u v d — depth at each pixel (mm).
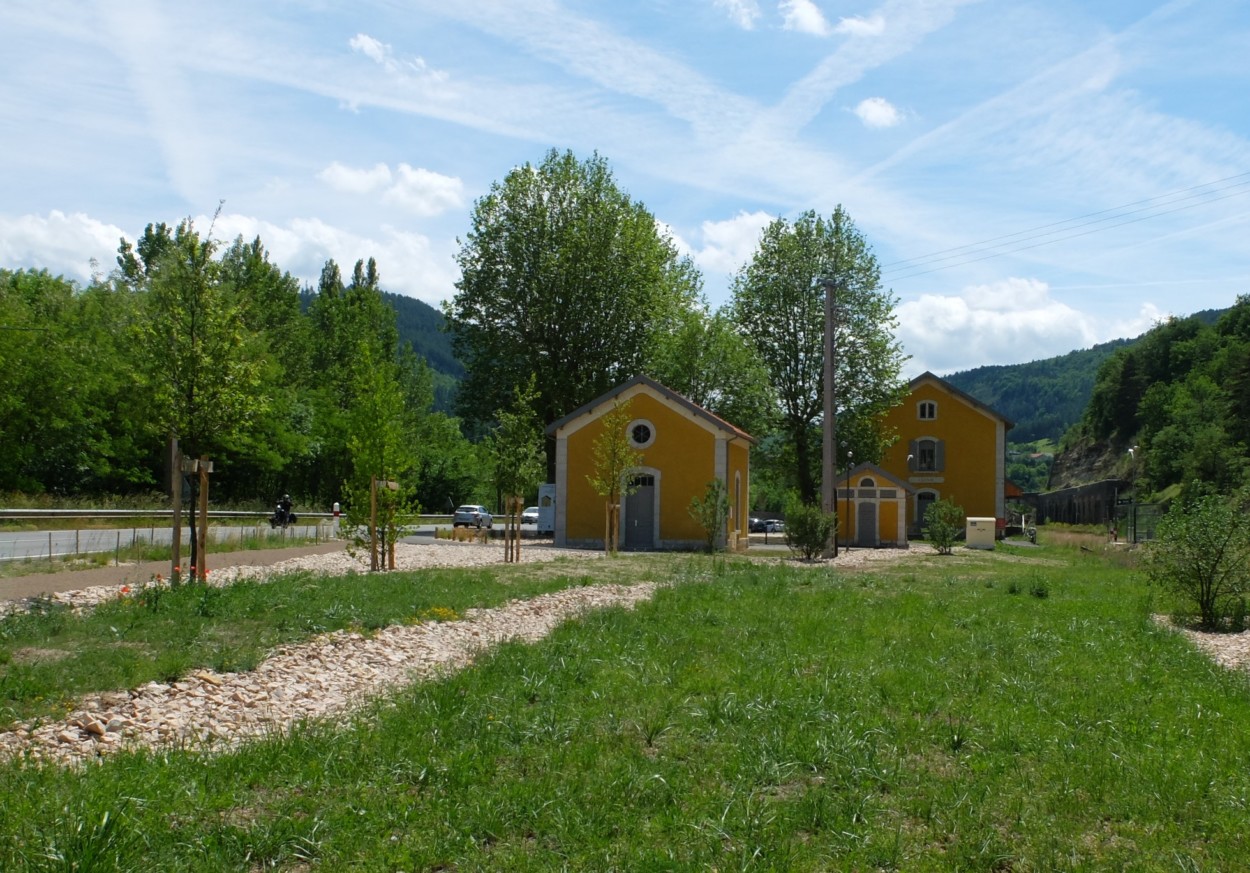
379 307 74188
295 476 63062
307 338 68000
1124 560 30359
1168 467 81062
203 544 15609
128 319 48094
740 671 10062
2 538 27953
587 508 34750
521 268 45625
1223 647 13938
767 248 53094
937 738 7730
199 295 15289
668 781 6387
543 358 45969
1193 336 105688
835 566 27844
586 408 34656
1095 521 71500
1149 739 7949
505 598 16203
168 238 64750
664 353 48531
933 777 6766
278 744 6961
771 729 7758
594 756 6938
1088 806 6297
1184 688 10055
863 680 9719
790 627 13406
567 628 12898
